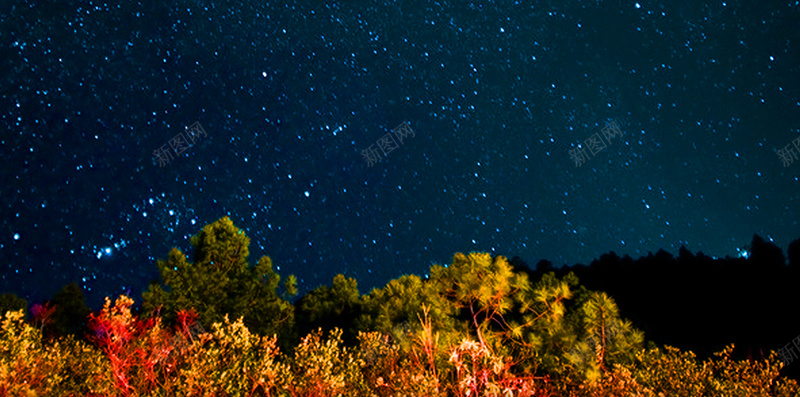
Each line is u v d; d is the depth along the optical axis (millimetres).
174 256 13195
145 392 7020
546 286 8500
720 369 8586
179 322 10828
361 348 7719
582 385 7188
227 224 14172
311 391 6402
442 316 7500
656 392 7539
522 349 7402
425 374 6758
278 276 14469
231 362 6809
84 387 7305
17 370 6320
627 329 8086
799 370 12609
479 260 7539
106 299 7449
